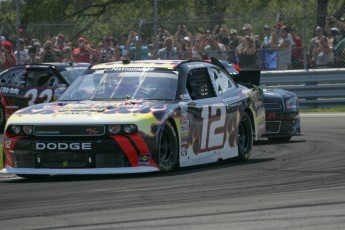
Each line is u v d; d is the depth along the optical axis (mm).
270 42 50281
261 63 50125
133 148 23656
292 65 50531
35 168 24078
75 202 19219
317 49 50625
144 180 23047
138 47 49875
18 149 24219
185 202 18797
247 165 27078
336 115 46656
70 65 42250
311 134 37875
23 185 23141
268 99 34844
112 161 23734
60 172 23781
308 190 20438
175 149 24922
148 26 51281
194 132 25828
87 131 23656
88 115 23938
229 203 18531
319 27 50781
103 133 23625
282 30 50125
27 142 24031
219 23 50656
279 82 50250
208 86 27375
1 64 51062
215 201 18891
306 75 50250
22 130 24219
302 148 32375
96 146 23531
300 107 50469
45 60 50656
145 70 26688
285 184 21688
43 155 23938
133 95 25812
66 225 16156
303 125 42031
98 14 56938
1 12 57156
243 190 20672
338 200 18578
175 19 53969
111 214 17312
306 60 50281
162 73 26422
